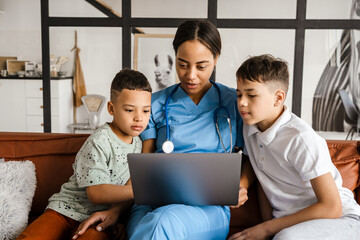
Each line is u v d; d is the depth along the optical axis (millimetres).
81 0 4676
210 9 4406
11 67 5223
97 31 4758
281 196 1210
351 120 4559
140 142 1369
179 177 1015
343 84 4516
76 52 4832
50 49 4836
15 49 5270
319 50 4484
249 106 1160
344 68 4488
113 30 4742
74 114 5004
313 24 4363
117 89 1214
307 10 4441
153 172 1005
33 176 1396
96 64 4844
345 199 1173
